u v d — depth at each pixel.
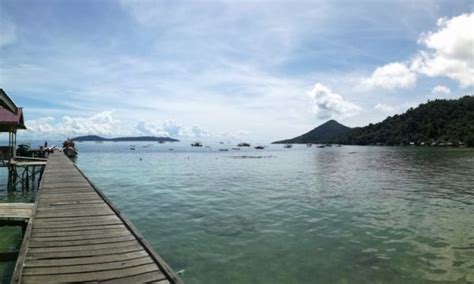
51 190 15.23
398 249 12.20
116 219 10.30
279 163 58.53
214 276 9.74
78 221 10.05
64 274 6.38
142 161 62.44
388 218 16.73
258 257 11.25
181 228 14.55
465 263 10.93
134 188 26.39
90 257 7.23
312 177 35.16
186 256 11.25
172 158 74.19
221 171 42.06
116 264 6.87
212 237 13.30
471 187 28.06
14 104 26.47
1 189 27.22
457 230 14.66
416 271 10.28
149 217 16.52
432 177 35.78
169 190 25.38
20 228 13.95
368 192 24.91
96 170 42.44
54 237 8.53
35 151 41.25
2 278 9.32
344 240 13.15
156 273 6.49
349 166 51.34
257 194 23.62
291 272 10.10
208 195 23.11
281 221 15.90
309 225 15.24
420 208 19.27
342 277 9.80
